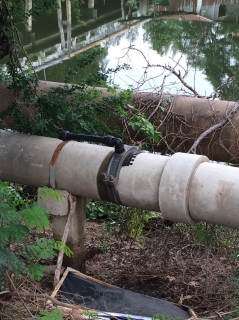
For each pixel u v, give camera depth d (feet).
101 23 47.78
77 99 14.25
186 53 32.55
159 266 13.92
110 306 10.96
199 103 15.19
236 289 11.45
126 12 51.67
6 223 9.21
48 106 13.17
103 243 15.40
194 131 15.01
